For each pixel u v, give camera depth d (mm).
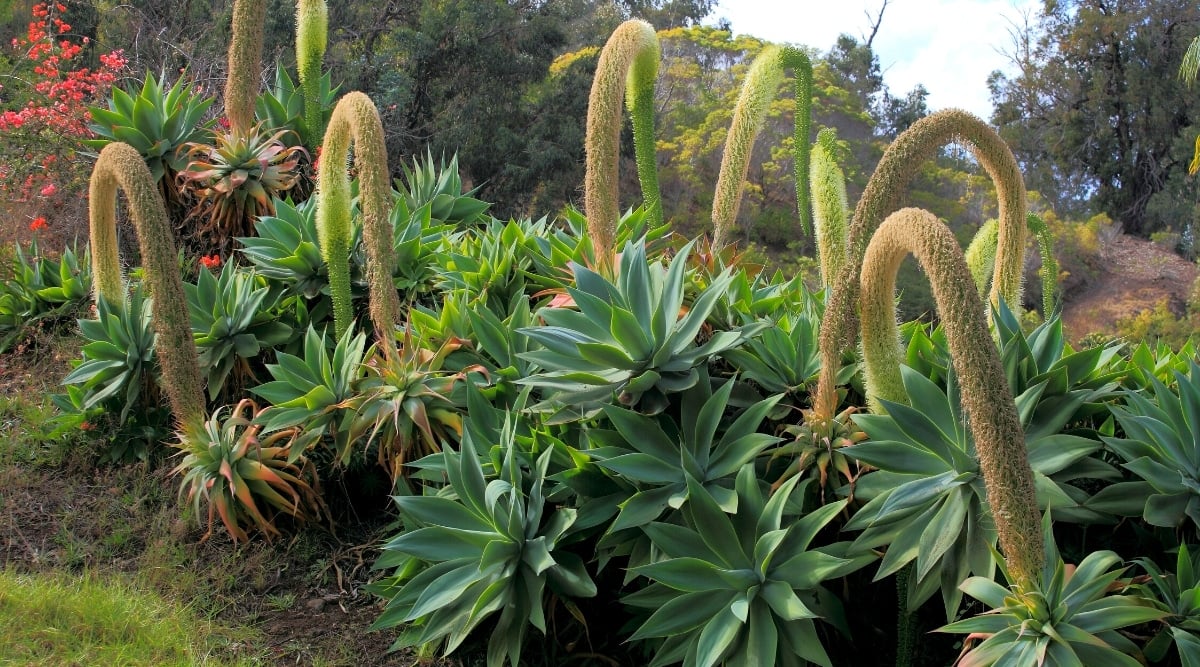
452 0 18250
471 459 3225
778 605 2711
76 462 4484
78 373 4516
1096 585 2307
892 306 2625
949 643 3125
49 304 5641
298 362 4141
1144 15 33844
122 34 15250
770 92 3312
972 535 2627
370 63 17703
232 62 5676
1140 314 24781
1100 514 2770
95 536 4031
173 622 3375
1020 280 2967
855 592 3221
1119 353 3541
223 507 3816
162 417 4605
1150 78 33812
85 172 6855
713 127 21203
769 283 4422
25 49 9844
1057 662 2182
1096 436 3041
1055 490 2592
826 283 3125
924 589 2682
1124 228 35938
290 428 4047
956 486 2627
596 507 3240
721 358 3662
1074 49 34844
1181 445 2783
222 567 3814
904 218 2201
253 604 3656
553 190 19312
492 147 18734
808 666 2996
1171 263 29062
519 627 3115
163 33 13125
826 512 2883
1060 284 26875
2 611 3271
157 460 4523
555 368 3311
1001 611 2301
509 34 19000
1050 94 36188
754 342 3432
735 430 3160
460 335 4098
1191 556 2725
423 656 3355
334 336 4918
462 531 3135
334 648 3414
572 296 3393
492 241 4852
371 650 3418
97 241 4348
